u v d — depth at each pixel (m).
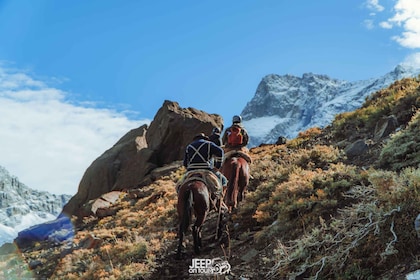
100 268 13.70
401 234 7.76
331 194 11.54
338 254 8.29
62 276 14.59
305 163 16.02
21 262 19.23
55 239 22.55
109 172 30.56
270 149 23.12
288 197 12.41
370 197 9.13
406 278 6.82
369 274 7.61
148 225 16.88
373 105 19.27
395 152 12.58
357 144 15.24
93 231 19.45
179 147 30.45
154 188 24.33
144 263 12.90
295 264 9.16
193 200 10.44
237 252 11.44
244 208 13.62
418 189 8.30
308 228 10.44
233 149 13.05
